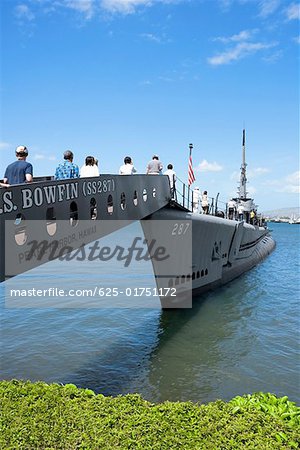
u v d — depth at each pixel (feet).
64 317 59.21
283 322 58.39
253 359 43.32
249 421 18.01
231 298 73.51
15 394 22.17
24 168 23.67
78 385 36.94
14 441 17.26
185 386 36.73
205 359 43.24
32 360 42.70
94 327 54.39
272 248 181.06
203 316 60.49
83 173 33.42
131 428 17.76
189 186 66.69
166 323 56.44
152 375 39.04
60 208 26.18
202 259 73.31
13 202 21.94
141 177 42.42
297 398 34.50
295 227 625.82
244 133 139.33
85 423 18.43
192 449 16.03
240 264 102.68
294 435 16.81
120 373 39.52
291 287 86.74
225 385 36.94
